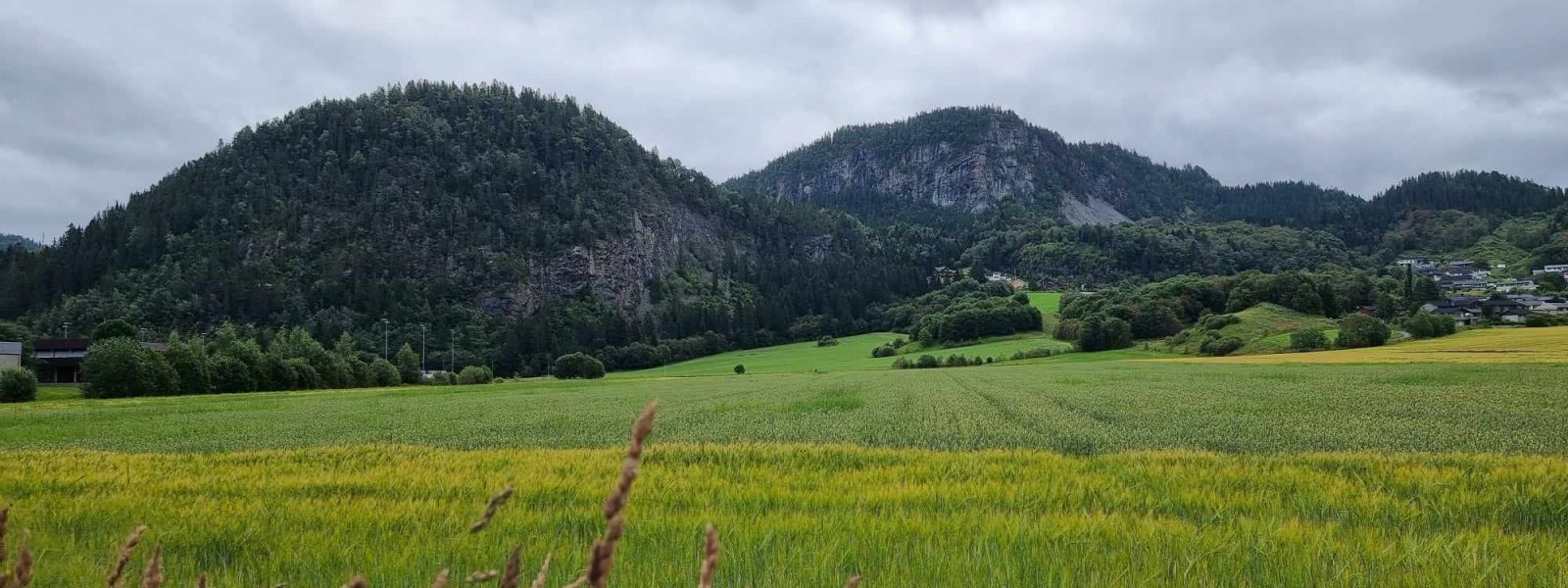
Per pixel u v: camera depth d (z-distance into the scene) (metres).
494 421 32.62
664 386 69.62
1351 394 38.62
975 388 49.94
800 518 9.06
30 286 146.12
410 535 8.52
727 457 16.14
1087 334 111.88
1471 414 28.78
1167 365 78.75
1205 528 8.60
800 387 57.72
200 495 11.34
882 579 6.64
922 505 10.27
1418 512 9.70
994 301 147.25
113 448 23.89
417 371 103.12
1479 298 143.00
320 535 8.34
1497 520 9.58
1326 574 6.79
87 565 7.13
